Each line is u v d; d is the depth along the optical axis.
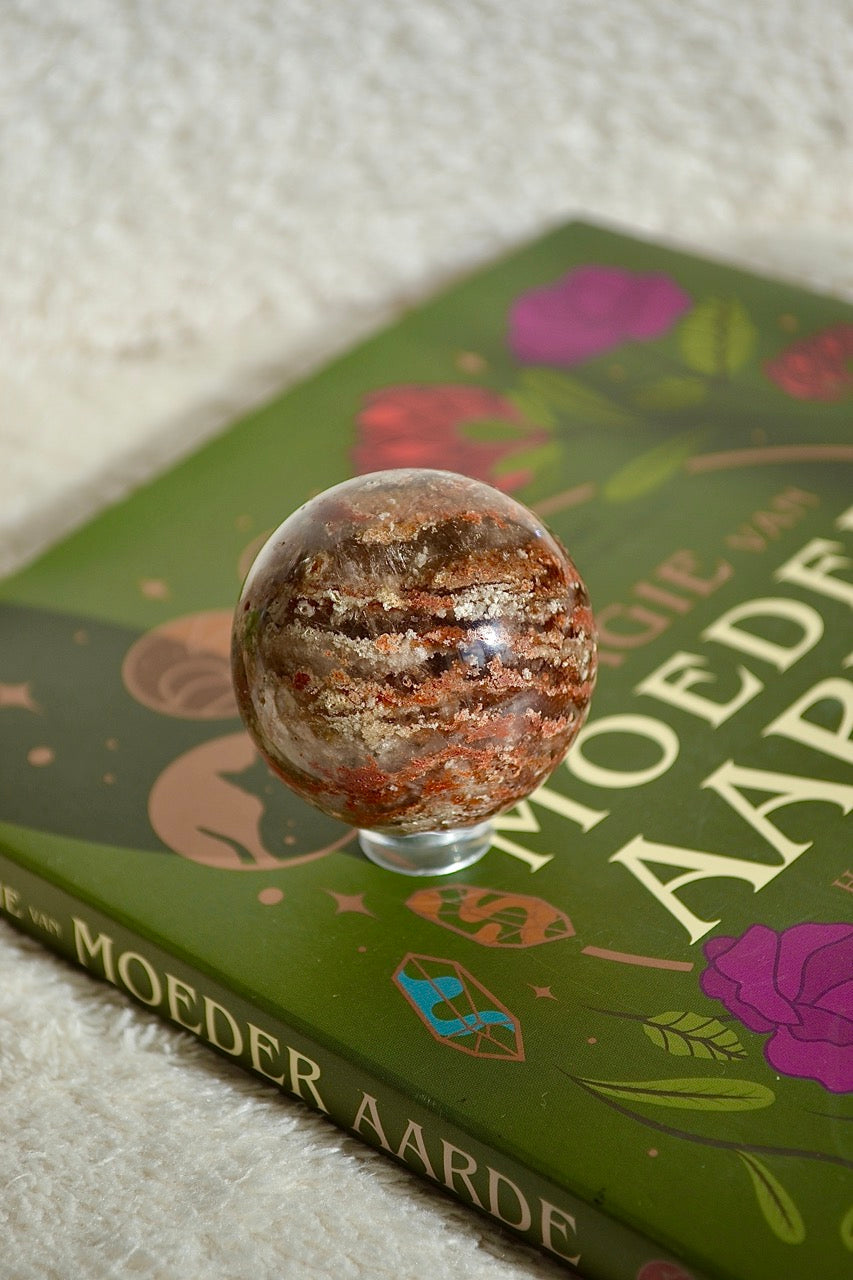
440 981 0.35
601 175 0.58
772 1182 0.32
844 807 0.38
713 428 0.47
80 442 0.51
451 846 0.38
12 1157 0.35
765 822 0.38
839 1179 0.32
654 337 0.51
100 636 0.43
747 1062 0.34
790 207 0.58
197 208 0.55
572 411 0.48
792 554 0.44
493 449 0.47
